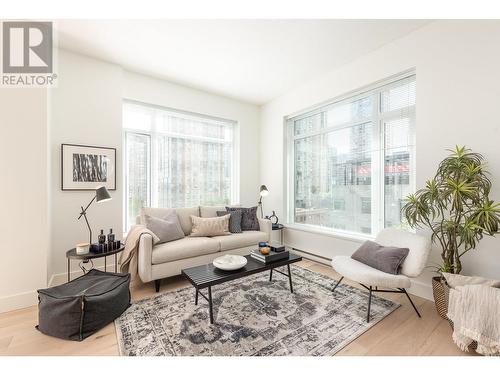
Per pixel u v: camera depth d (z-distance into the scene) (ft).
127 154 11.29
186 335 5.64
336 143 11.55
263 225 11.94
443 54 7.43
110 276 7.15
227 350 5.13
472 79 6.86
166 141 12.43
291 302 7.29
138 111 11.59
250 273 6.77
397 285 6.16
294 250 13.05
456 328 5.17
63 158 8.84
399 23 7.72
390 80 9.14
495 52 6.48
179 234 9.87
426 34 7.81
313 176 12.74
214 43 8.77
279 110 14.10
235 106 14.53
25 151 7.09
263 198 15.37
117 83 10.16
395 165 9.30
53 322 5.55
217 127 14.26
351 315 6.55
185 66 10.51
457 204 6.14
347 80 10.33
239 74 11.32
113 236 8.09
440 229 6.57
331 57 9.81
